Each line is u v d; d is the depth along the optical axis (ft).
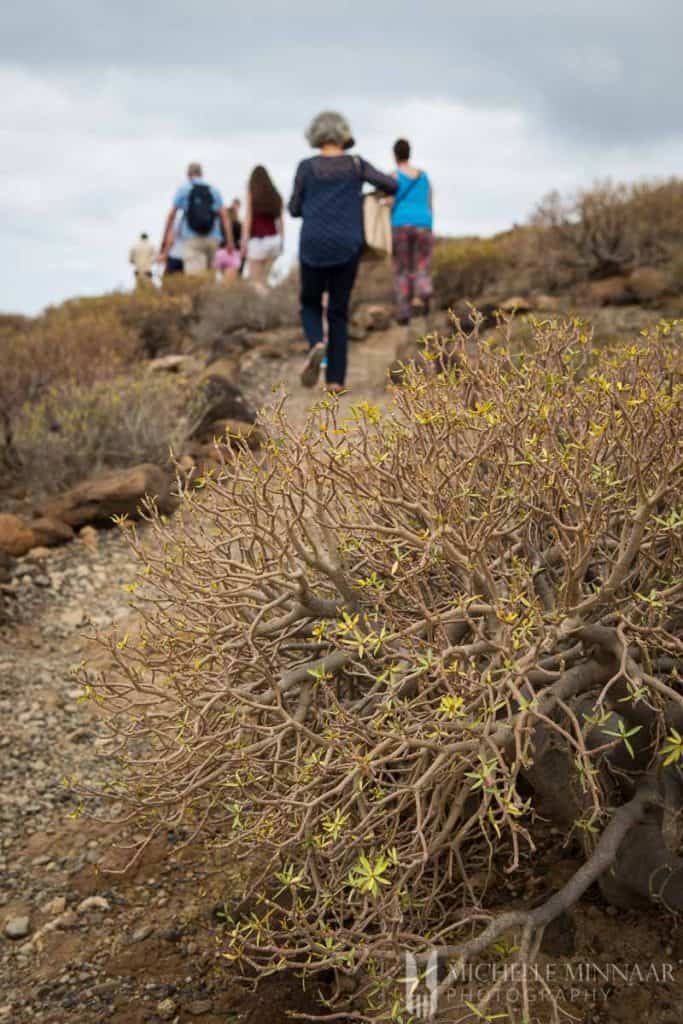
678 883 6.96
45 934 8.41
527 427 6.60
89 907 8.71
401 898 6.38
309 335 22.49
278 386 7.11
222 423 20.66
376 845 6.59
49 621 14.26
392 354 28.89
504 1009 6.72
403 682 6.02
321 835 6.48
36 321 38.60
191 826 9.41
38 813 10.19
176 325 34.53
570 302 30.04
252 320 33.63
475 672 6.11
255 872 8.28
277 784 6.66
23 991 7.73
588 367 8.48
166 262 41.52
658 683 6.10
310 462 6.46
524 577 6.27
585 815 6.70
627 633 6.38
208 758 6.68
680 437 6.10
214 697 6.58
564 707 6.04
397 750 5.74
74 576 15.58
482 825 5.99
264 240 35.96
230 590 6.97
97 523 17.31
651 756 7.06
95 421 19.53
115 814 10.13
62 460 19.10
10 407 21.79
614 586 6.04
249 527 7.13
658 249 34.65
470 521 6.38
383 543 6.64
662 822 7.03
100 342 27.86
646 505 5.82
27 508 18.49
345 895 7.14
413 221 28.96
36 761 11.03
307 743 6.81
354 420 6.73
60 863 9.43
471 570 5.99
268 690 7.22
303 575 6.66
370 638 5.96
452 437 7.11
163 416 20.18
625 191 35.88
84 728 11.64
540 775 7.34
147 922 8.46
